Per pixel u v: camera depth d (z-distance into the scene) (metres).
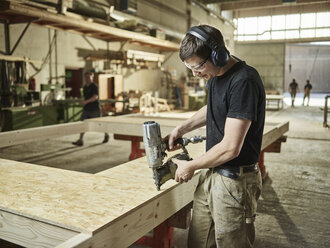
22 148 6.28
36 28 8.73
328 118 11.56
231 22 21.11
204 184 1.63
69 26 8.90
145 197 1.51
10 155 5.64
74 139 7.34
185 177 1.42
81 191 1.60
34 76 8.75
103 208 1.38
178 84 15.41
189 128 1.71
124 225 1.33
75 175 1.90
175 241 2.69
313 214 3.23
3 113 7.06
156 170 1.52
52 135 3.80
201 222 1.69
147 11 12.98
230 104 1.35
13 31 8.05
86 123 4.41
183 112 12.38
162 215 1.61
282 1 18.17
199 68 1.37
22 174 1.92
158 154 1.47
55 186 1.69
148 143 1.46
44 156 5.59
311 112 13.82
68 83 10.70
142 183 1.74
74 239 1.13
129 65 11.99
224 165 1.47
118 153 5.88
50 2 7.57
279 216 3.18
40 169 2.04
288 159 5.57
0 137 3.18
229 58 1.40
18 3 6.58
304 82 30.09
